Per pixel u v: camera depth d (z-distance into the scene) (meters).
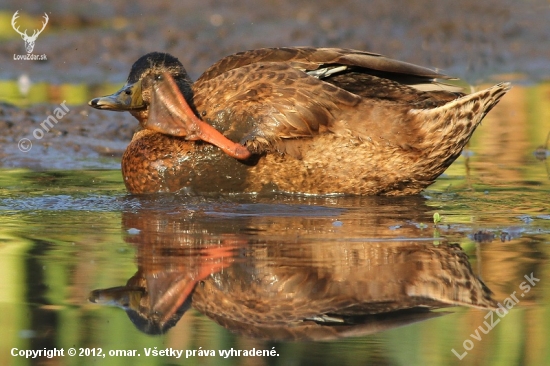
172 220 10.86
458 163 15.07
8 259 9.34
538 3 27.50
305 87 11.63
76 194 12.45
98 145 16.09
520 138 17.30
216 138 11.75
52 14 27.45
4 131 16.50
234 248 9.60
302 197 12.09
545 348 7.58
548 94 21.47
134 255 9.41
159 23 26.23
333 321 7.93
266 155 11.95
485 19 26.33
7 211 11.42
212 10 27.12
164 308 8.20
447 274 8.84
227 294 8.44
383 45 24.44
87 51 24.41
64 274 8.91
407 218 10.99
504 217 11.09
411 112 11.50
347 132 11.63
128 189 12.62
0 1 28.03
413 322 7.91
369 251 9.49
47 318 8.09
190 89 12.40
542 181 13.45
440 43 24.75
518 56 24.45
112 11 27.72
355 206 11.62
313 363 7.25
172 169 12.26
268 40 24.55
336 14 26.55
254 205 11.60
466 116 11.45
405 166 11.77
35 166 14.62
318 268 8.96
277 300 8.29
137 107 12.72
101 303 8.31
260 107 11.73
